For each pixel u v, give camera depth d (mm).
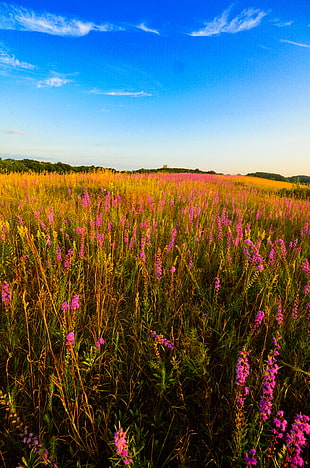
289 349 2482
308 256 4641
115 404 2021
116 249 4324
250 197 11570
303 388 2123
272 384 1474
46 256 3814
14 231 4539
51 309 2670
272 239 5379
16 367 2230
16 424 1761
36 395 2055
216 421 1966
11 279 3312
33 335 2508
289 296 3113
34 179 11125
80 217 5387
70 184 10570
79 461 1637
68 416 1802
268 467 1517
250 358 2371
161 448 1664
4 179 10438
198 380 2199
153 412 1981
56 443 1712
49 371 2150
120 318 2896
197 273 3652
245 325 2850
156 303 3051
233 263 3947
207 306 3025
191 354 2316
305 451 1720
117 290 3354
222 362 2375
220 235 4672
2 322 2652
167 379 2051
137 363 2322
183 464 1581
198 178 23031
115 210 6059
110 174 14188
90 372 2143
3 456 1695
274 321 2666
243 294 3057
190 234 4910
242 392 1713
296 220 6992
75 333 2447
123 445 1317
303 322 2748
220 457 1763
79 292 3107
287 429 1845
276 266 3656
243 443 1555
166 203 8055
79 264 3498
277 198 11547
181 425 1896
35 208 5840
